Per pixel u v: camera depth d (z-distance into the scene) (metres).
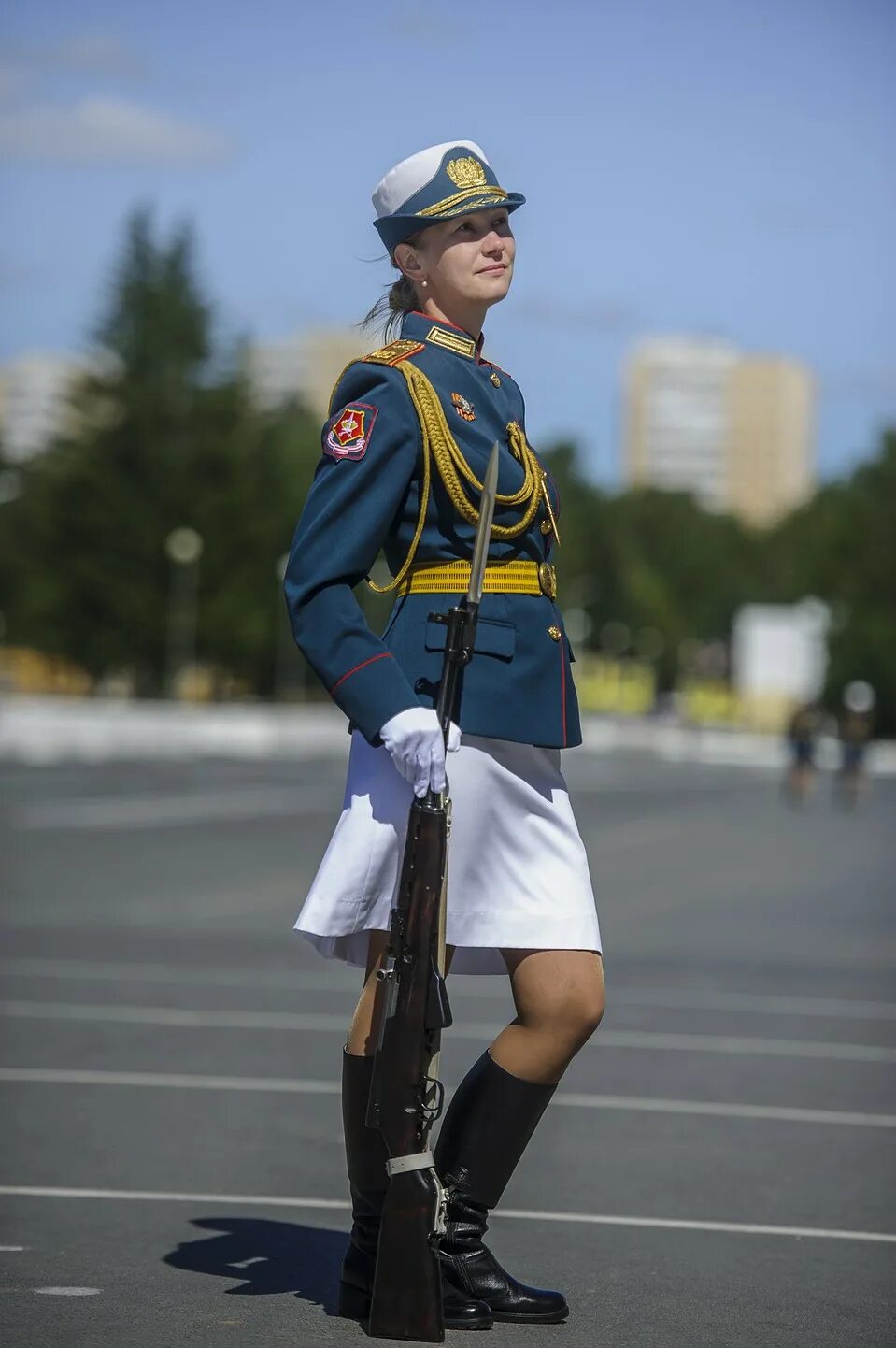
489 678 11.27
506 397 11.84
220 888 49.41
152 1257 13.88
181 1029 26.47
